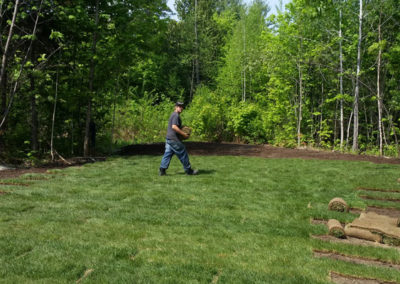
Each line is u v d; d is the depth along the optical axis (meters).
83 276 2.70
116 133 18.78
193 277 2.66
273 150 14.61
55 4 9.89
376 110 19.09
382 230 3.81
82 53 11.05
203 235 3.74
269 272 2.79
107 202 5.17
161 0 12.35
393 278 2.73
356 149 15.27
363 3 14.92
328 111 19.31
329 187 6.65
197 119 21.81
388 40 15.48
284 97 18.94
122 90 13.52
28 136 10.88
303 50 17.47
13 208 4.67
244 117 20.42
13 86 9.90
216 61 32.94
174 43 34.22
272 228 4.05
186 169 7.71
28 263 2.88
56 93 10.23
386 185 6.82
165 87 32.03
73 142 11.87
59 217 4.30
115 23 11.49
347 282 2.72
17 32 10.00
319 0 15.49
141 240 3.52
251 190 6.23
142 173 7.96
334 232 3.95
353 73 15.23
